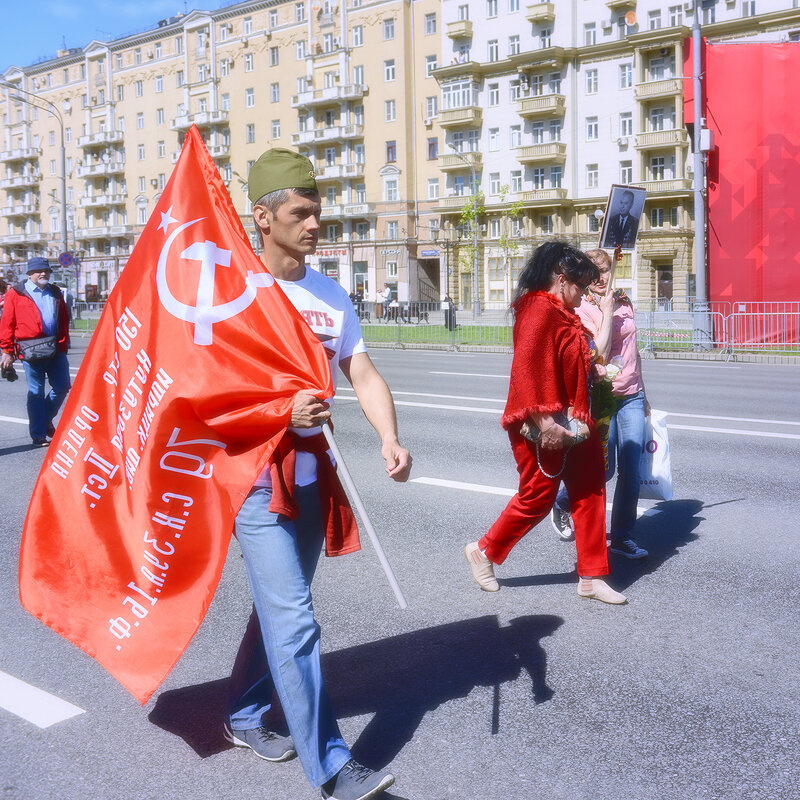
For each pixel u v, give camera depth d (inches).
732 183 880.9
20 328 362.0
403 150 2481.5
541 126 2222.0
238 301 109.7
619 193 219.5
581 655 151.9
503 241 2124.8
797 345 817.5
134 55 3142.2
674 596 180.5
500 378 620.7
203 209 113.7
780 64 855.7
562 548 216.4
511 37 2251.5
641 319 902.4
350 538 116.3
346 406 463.2
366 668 148.3
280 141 2748.5
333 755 106.2
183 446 107.9
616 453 208.1
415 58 2463.1
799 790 109.7
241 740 121.9
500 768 115.8
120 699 139.3
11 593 191.0
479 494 269.6
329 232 2701.8
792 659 149.1
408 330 1100.5
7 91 3644.2
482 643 157.8
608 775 113.7
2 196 3759.8
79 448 112.8
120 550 109.6
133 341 112.4
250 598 185.6
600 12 2111.2
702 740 122.3
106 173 3253.0
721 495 263.0
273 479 106.7
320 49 2615.7
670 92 1988.2
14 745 124.7
